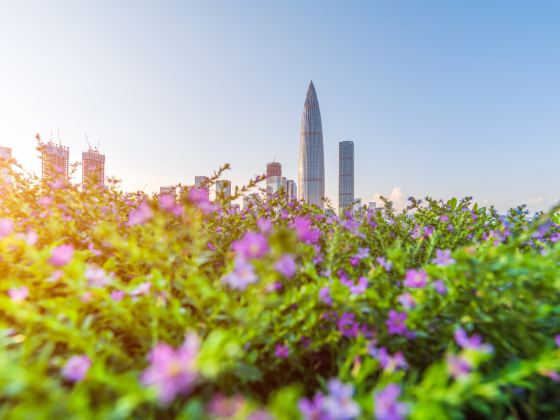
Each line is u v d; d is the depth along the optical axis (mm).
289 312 2109
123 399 1033
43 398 1060
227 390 1549
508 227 3551
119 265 2480
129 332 1898
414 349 1913
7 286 1739
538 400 1545
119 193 3832
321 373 2018
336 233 2742
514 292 1765
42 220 2896
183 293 2215
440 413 1129
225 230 3367
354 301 1847
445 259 2051
